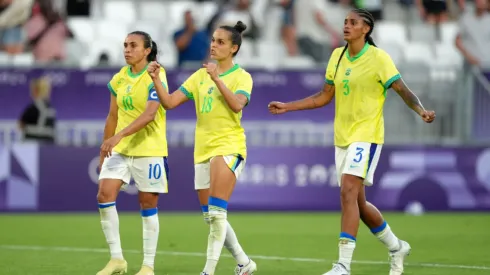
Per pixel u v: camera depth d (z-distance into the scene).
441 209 55.31
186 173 54.12
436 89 56.22
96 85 54.72
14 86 54.38
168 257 34.69
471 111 56.03
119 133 26.92
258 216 52.78
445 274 30.34
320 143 55.66
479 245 39.28
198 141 27.19
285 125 55.38
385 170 55.25
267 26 65.06
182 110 54.72
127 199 53.91
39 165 53.41
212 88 26.89
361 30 26.91
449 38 67.69
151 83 27.88
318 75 54.78
